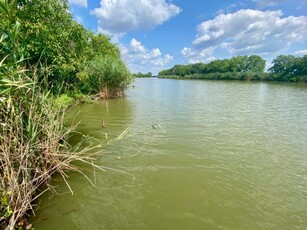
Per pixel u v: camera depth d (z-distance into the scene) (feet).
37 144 14.35
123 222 11.56
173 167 17.44
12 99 12.92
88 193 13.91
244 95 69.26
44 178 14.46
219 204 13.10
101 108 42.65
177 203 13.14
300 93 75.10
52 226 11.15
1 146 11.56
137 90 91.35
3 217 10.14
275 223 11.64
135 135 25.20
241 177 16.10
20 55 14.17
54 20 39.01
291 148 21.67
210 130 27.68
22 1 32.81
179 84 145.69
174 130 27.55
